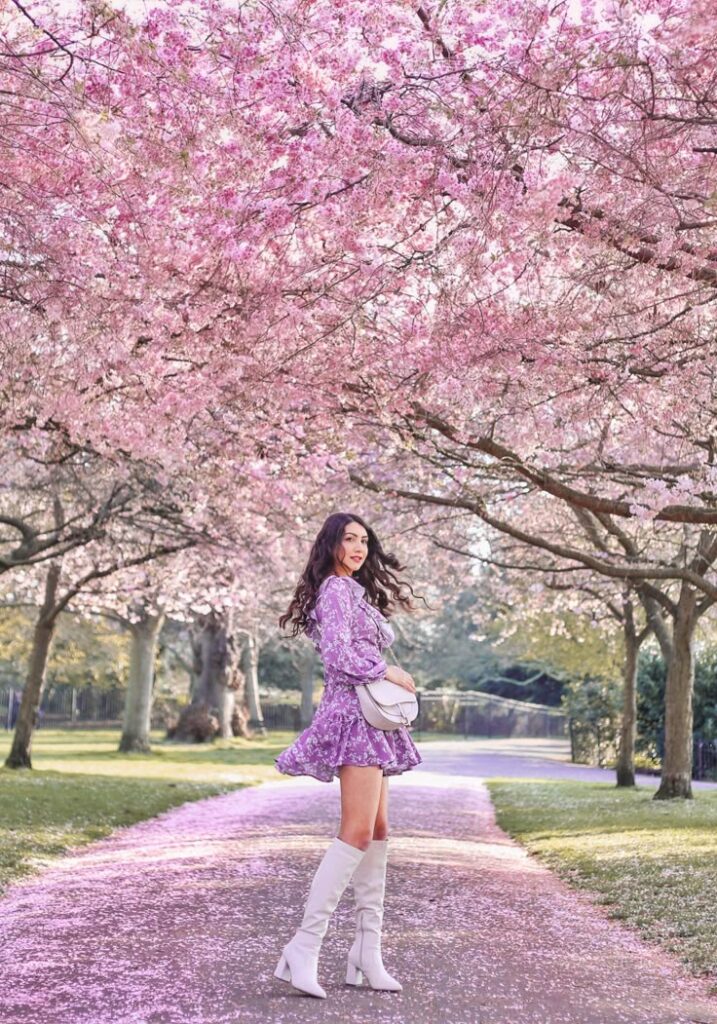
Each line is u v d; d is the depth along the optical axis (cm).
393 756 485
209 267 703
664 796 1803
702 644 2705
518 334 724
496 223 618
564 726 5475
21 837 1107
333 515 532
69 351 815
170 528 1706
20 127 600
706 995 518
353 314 701
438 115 603
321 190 621
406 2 564
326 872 472
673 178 602
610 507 873
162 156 607
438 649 5959
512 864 1074
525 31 540
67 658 3997
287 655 5522
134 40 551
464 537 1886
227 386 849
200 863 963
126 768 2502
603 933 690
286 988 475
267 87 579
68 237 670
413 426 935
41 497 1780
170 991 469
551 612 2539
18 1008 443
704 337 796
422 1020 433
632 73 555
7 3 554
